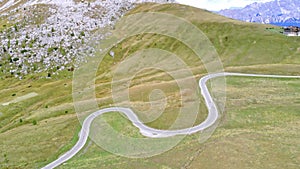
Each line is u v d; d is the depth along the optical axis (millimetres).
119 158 52156
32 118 88188
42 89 119000
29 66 141500
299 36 141000
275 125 60938
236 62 125812
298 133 56594
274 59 125625
